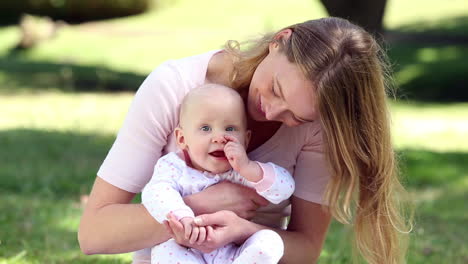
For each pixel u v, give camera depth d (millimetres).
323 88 2953
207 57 3352
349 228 3482
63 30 24781
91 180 8336
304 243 3375
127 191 3314
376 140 3129
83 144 10656
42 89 17094
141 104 3299
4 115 13695
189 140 3184
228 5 28844
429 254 5980
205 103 3154
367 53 3059
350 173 3119
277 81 3004
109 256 5250
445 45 22234
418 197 8758
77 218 6406
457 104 17859
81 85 17922
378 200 3244
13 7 27875
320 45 2990
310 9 27844
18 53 22688
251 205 3172
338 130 3029
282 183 3105
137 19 27875
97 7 27938
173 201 3021
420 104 17766
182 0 29734
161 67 3348
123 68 20922
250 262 2980
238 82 3250
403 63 20531
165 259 3078
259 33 3363
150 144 3291
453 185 9555
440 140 13188
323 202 3328
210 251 3057
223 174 3227
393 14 26375
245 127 3215
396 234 3346
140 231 3168
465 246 6359
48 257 5145
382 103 3117
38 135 11227
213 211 3125
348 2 9984
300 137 3334
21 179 8086
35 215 6391
